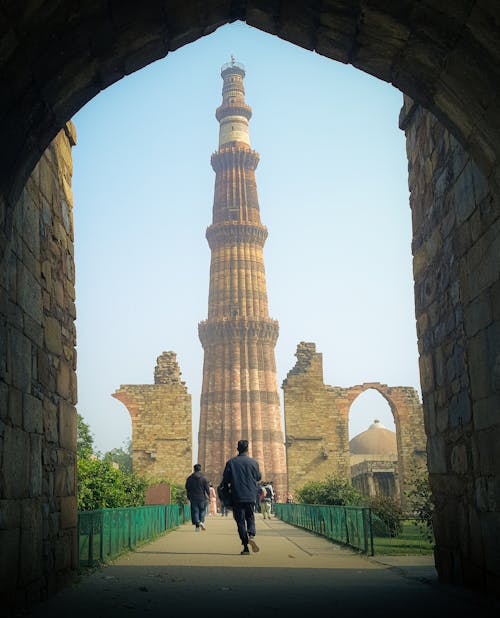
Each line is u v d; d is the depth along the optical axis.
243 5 6.79
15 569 5.63
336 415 48.28
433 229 8.32
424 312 8.73
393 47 6.48
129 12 5.85
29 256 6.67
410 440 47.44
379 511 16.75
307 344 49.34
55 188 7.99
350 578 8.01
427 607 5.80
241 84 86.81
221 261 77.56
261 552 11.81
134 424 47.50
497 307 6.18
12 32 4.89
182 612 5.61
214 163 82.62
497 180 6.05
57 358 7.64
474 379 6.79
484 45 5.49
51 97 5.97
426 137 8.59
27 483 6.14
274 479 71.38
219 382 73.31
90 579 7.91
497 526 6.13
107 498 17.00
